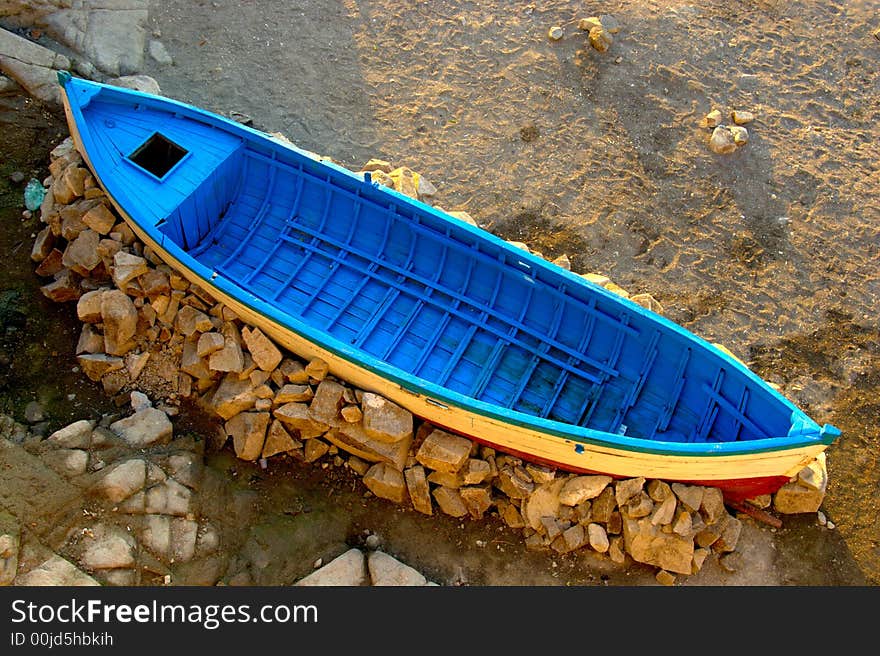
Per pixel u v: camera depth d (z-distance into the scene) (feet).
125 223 44.19
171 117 44.21
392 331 42.70
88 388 43.06
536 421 36.19
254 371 41.50
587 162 52.44
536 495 39.81
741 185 51.90
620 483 39.04
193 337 42.11
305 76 54.95
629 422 40.57
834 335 47.16
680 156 52.80
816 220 50.78
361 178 43.01
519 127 53.72
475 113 54.19
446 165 52.13
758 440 35.24
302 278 44.14
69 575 35.94
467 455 39.78
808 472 40.73
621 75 55.77
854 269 49.24
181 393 42.68
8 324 44.37
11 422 41.09
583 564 40.42
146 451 40.37
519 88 55.16
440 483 40.75
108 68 52.95
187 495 39.55
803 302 48.14
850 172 52.60
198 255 44.55
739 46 57.47
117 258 42.16
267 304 39.34
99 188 44.80
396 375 37.52
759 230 50.29
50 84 50.14
